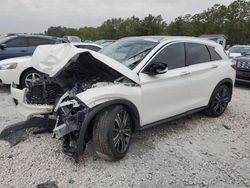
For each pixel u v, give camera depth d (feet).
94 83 13.33
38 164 12.23
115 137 12.44
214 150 14.60
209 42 19.27
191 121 18.80
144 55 14.76
